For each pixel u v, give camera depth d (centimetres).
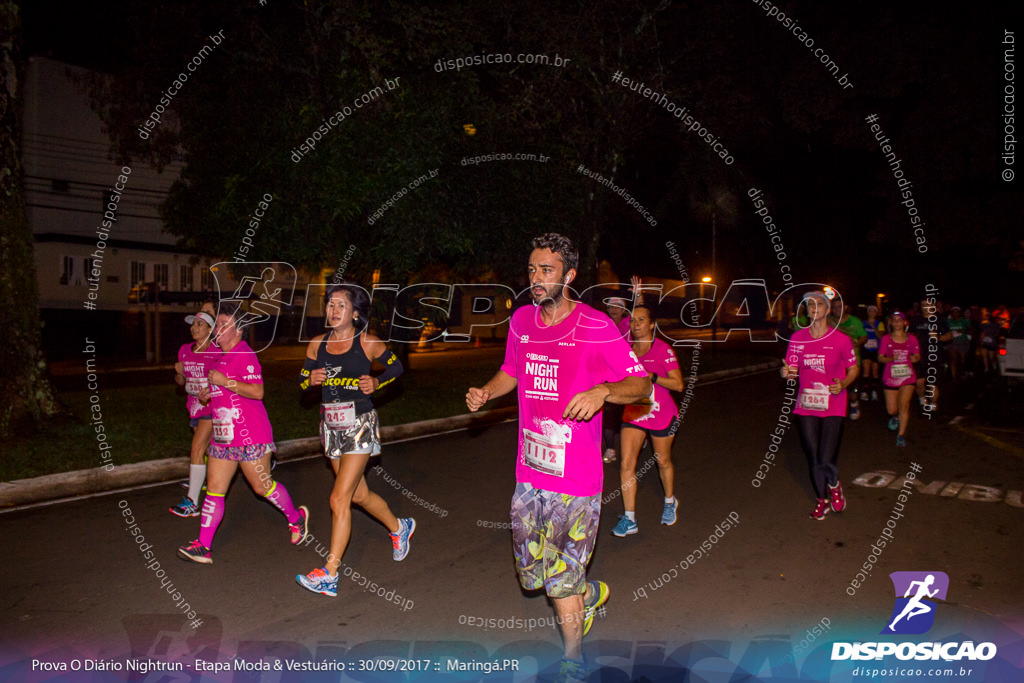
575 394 349
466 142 1197
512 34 1353
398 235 1123
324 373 480
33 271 939
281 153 1121
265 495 547
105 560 538
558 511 356
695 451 982
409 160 1084
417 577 516
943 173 1875
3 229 909
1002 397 1536
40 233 2283
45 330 2270
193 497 646
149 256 2528
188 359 632
